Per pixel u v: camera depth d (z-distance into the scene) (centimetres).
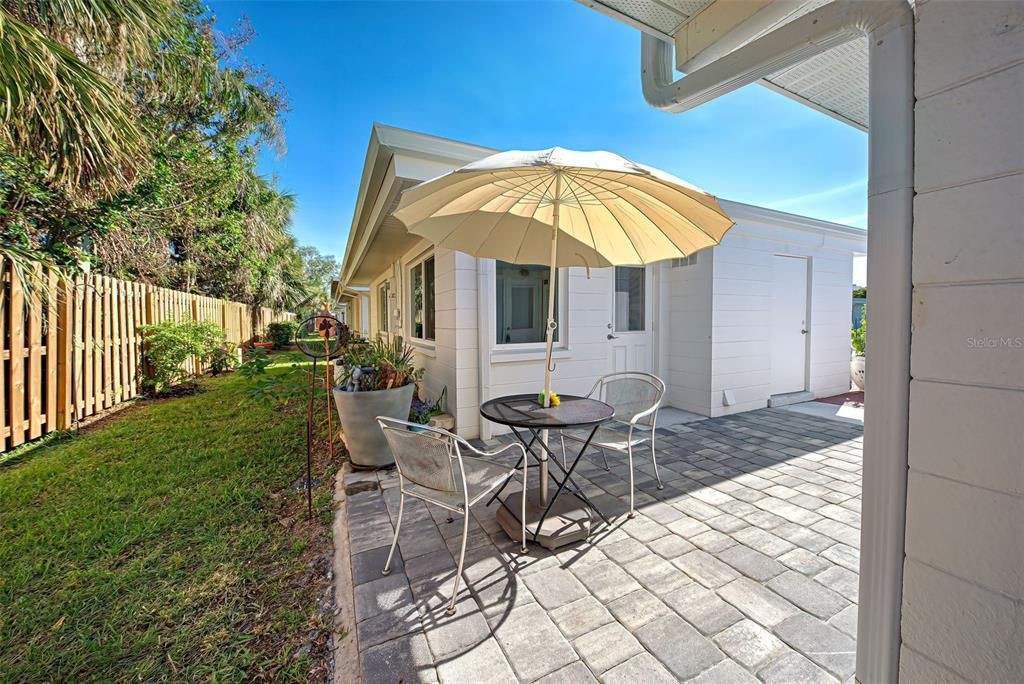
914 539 86
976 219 74
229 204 1086
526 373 427
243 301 1388
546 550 210
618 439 264
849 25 95
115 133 275
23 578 189
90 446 378
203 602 176
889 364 89
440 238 249
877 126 89
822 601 170
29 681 139
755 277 505
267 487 290
